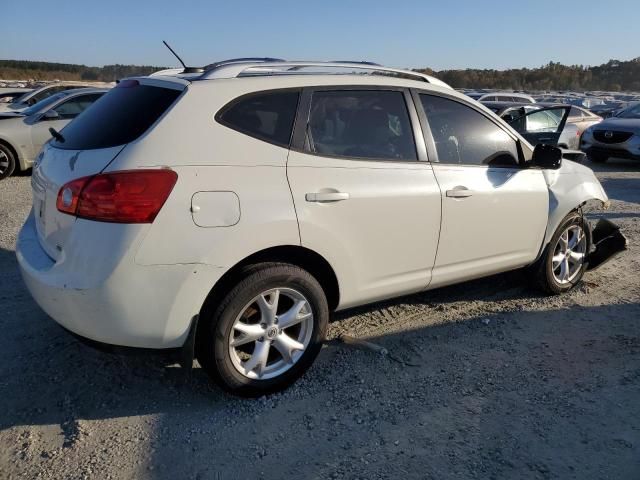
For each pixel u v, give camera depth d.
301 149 3.10
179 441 2.74
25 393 3.10
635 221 7.27
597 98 40.25
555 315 4.27
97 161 2.72
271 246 2.92
